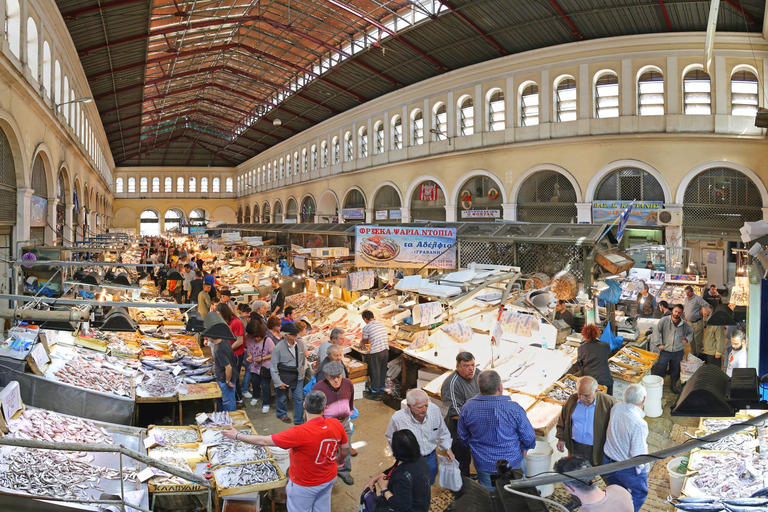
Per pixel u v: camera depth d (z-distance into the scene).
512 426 4.37
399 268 11.04
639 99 17.89
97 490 3.91
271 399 8.21
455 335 7.47
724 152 16.77
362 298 10.66
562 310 9.13
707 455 5.09
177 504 4.67
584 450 4.71
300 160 38.78
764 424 5.30
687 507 3.03
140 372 7.23
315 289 12.53
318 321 10.79
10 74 9.12
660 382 7.30
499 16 17.69
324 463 4.05
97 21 16.78
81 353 6.91
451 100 23.17
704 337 9.19
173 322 11.44
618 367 7.80
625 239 19.20
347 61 24.41
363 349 8.71
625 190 18.38
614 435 4.44
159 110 37.41
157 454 4.95
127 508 3.74
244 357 8.26
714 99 16.80
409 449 3.73
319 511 4.13
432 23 19.14
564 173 19.30
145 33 19.42
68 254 17.08
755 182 16.42
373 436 6.81
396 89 26.58
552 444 5.81
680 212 17.30
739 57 16.50
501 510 2.81
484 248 11.21
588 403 4.71
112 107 29.59
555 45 19.06
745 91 16.62
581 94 18.75
